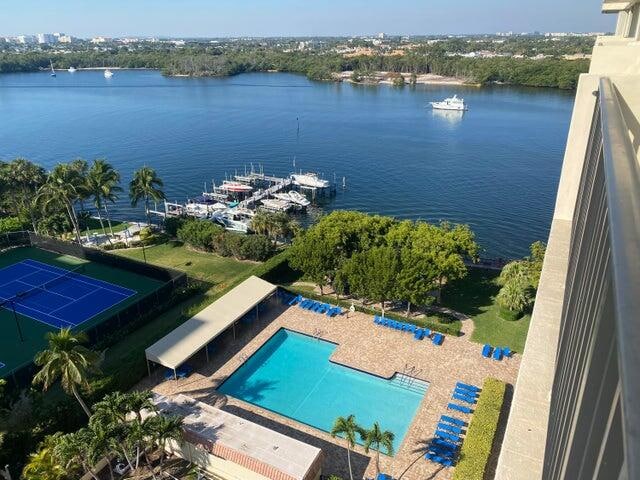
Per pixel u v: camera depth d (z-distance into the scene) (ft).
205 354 145.48
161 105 641.40
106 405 96.89
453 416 119.55
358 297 177.78
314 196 322.34
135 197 254.06
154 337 144.66
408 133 475.31
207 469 105.91
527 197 312.09
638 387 7.78
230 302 158.30
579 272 27.53
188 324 145.69
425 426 117.08
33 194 260.01
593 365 15.16
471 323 160.04
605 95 32.14
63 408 114.73
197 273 206.39
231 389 132.87
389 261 153.38
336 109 605.31
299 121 538.06
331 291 183.93
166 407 113.39
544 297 44.14
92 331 154.10
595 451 12.48
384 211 298.56
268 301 175.11
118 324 162.20
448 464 105.81
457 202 307.58
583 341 19.44
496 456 106.01
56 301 184.14
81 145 445.78
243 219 286.25
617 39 80.38
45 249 232.73
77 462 96.22
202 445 103.55
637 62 52.49
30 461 98.43
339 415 123.44
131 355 137.18
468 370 135.95
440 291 175.32
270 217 243.19
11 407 117.19
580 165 56.65
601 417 12.35
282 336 156.76
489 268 201.57
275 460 98.32
